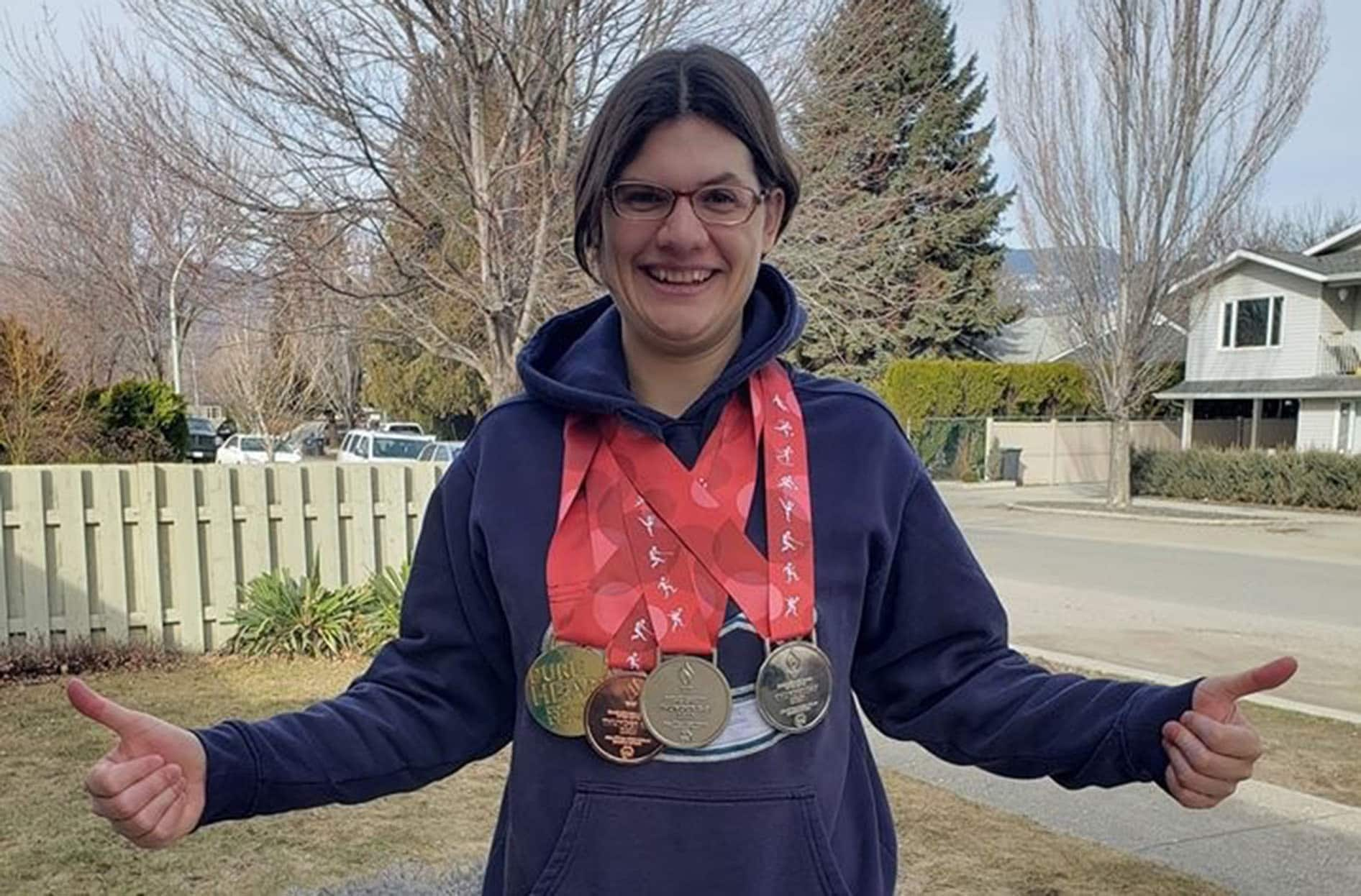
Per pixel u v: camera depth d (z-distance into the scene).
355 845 3.78
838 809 1.35
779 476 1.38
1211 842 3.98
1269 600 10.51
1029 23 21.33
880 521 1.41
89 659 6.42
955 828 4.11
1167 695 1.33
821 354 11.74
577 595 1.32
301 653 6.77
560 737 1.30
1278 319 27.45
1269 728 5.71
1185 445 27.62
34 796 4.21
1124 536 16.62
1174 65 20.05
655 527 1.34
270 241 6.75
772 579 1.33
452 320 7.99
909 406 28.53
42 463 9.63
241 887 3.42
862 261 8.43
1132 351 21.30
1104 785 1.38
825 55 7.35
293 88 6.41
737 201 1.38
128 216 15.62
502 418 1.48
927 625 1.47
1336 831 4.11
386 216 6.84
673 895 1.26
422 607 1.50
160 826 1.24
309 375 24.45
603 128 1.40
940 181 9.55
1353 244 27.86
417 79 6.64
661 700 1.28
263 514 7.11
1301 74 20.08
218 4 6.30
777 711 1.29
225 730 1.35
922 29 10.04
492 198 6.84
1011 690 1.45
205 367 27.50
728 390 1.39
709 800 1.27
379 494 7.48
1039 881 3.60
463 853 3.71
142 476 6.75
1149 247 20.77
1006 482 27.39
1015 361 39.06
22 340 9.87
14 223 18.50
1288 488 21.88
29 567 6.48
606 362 1.43
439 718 1.48
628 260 1.38
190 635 6.90
